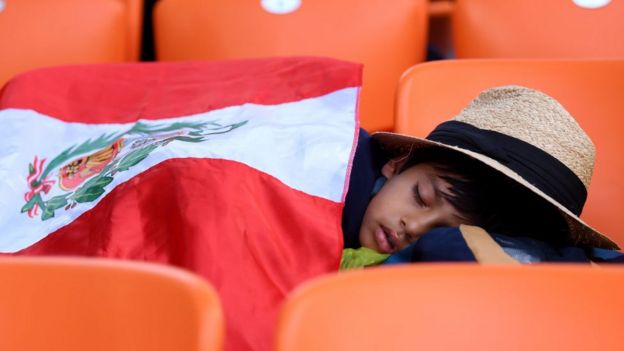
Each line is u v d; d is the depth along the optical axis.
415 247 2.56
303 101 3.31
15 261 1.43
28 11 4.48
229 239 2.31
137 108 3.44
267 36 4.38
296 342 1.24
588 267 1.36
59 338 1.39
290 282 2.35
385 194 2.91
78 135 3.35
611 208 3.13
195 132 2.94
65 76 3.56
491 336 1.32
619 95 3.20
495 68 3.31
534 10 4.24
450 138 2.88
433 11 4.76
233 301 2.21
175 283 1.33
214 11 4.47
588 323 1.33
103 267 1.38
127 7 4.55
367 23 4.36
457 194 2.77
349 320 1.29
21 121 3.35
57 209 2.77
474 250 2.44
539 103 2.87
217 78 3.53
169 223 2.40
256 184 2.56
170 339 1.32
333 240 2.54
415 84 3.30
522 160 2.74
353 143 2.90
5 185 3.03
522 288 1.34
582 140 2.85
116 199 2.48
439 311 1.32
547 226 2.77
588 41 4.13
